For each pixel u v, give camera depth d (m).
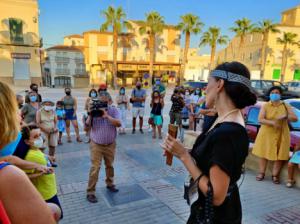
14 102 1.09
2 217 0.84
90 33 37.44
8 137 1.05
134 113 8.29
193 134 6.31
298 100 6.89
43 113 5.18
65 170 4.96
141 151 6.32
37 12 29.77
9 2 28.23
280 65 37.22
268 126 4.36
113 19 31.47
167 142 1.40
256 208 3.60
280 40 34.91
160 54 40.72
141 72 38.81
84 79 39.31
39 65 30.66
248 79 1.32
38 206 0.98
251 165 5.15
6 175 0.93
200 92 8.95
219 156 1.19
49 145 5.32
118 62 36.28
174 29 40.81
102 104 3.77
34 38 29.91
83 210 3.50
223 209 1.32
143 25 35.00
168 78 40.00
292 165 4.24
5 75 29.20
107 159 3.96
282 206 3.67
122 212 3.47
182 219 3.31
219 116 1.36
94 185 3.78
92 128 3.82
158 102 7.53
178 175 4.80
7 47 28.92
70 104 6.93
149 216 3.38
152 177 4.70
